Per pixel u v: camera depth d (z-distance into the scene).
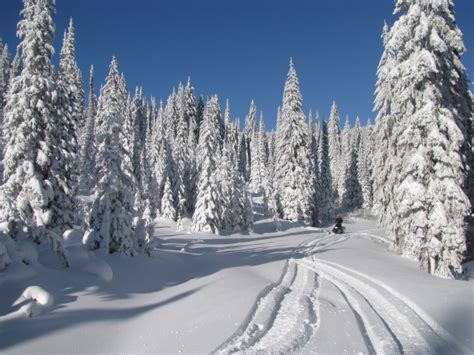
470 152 20.05
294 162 44.88
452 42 17.39
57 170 17.89
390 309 9.51
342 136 100.00
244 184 38.84
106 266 12.12
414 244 16.78
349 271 15.12
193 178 49.22
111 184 15.85
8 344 6.78
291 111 45.44
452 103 18.88
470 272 18.14
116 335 7.96
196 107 79.06
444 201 15.96
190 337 7.38
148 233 17.03
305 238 31.42
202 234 33.12
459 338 7.04
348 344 6.84
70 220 18.80
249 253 22.59
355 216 57.59
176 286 12.97
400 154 19.30
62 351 6.85
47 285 9.81
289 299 10.37
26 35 17.19
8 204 11.73
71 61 35.91
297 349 6.58
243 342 6.89
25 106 16.62
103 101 32.84
